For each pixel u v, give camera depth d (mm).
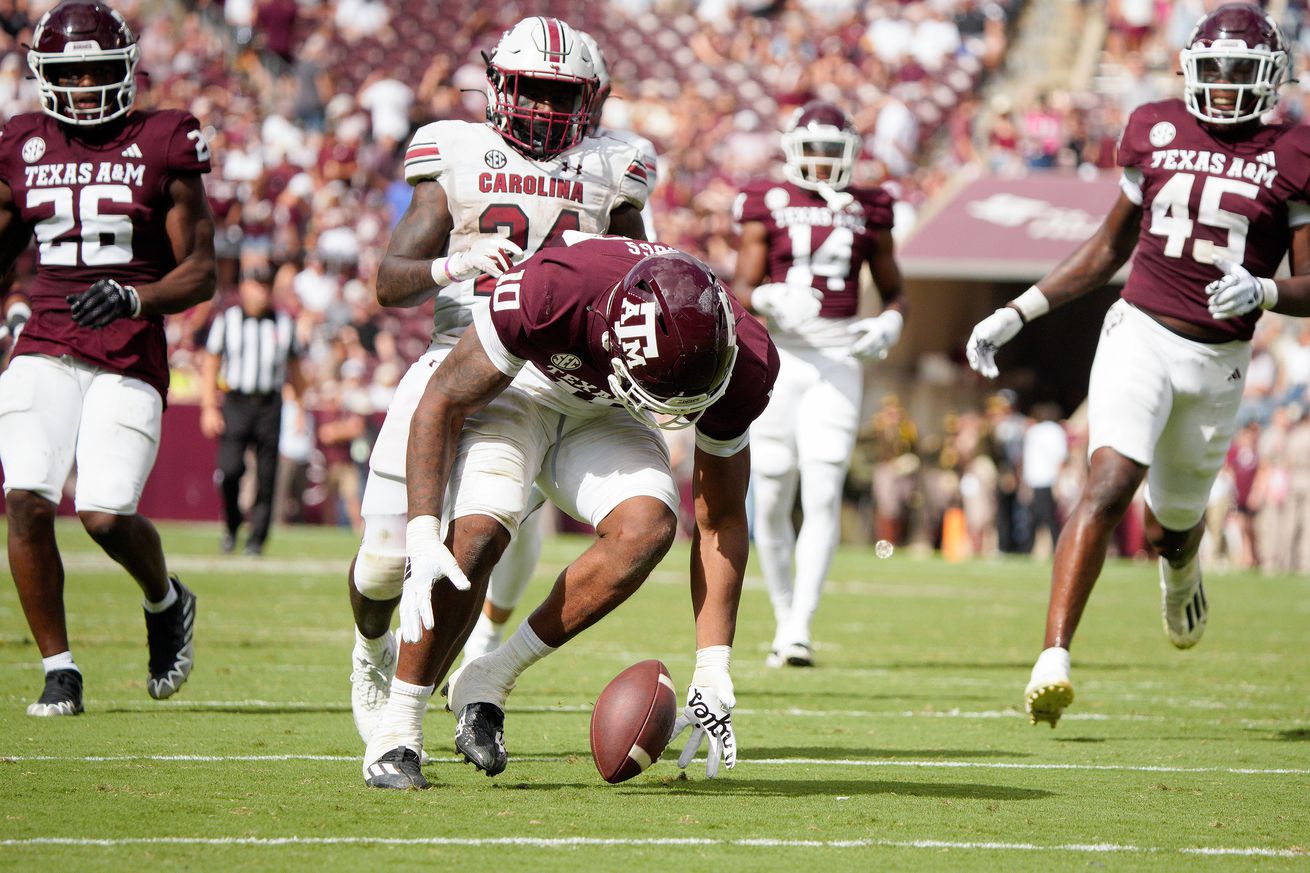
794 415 26078
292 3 86500
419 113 77812
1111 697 22797
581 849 11602
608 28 87750
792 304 26234
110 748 15742
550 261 13070
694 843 11922
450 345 15297
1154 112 18953
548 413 14164
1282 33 18234
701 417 13531
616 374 12852
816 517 25969
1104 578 52719
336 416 62469
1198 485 19719
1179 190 18484
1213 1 82938
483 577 13500
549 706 19984
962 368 73750
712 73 85062
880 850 11859
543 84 15594
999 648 29703
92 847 11344
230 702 19531
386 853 11305
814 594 25828
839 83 80312
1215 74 18125
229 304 43625
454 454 13352
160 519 62156
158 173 18250
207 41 86250
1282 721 20406
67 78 18000
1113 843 12359
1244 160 18344
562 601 13828
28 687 20078
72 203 18156
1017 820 13188
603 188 15867
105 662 23234
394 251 15328
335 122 79312
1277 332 63750
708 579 14016
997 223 63938
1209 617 37938
